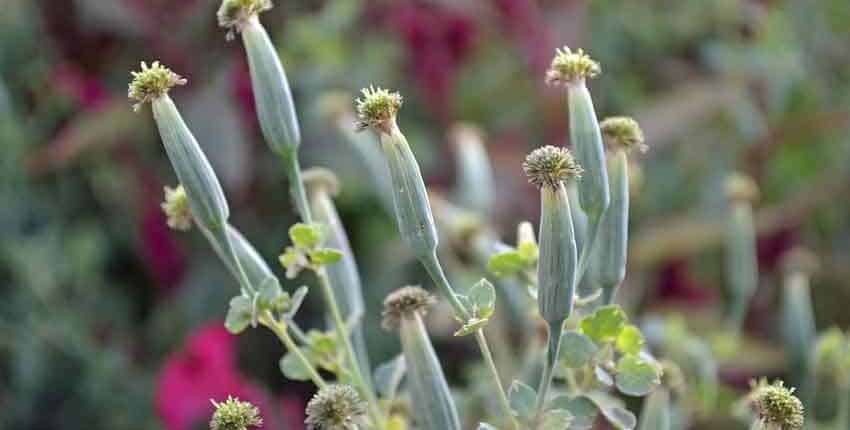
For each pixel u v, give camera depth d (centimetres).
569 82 42
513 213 75
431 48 78
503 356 57
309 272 72
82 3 77
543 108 80
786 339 55
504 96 85
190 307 75
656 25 85
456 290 61
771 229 75
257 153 77
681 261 72
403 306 42
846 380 51
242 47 77
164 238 77
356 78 77
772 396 41
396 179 41
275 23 80
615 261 44
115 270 83
